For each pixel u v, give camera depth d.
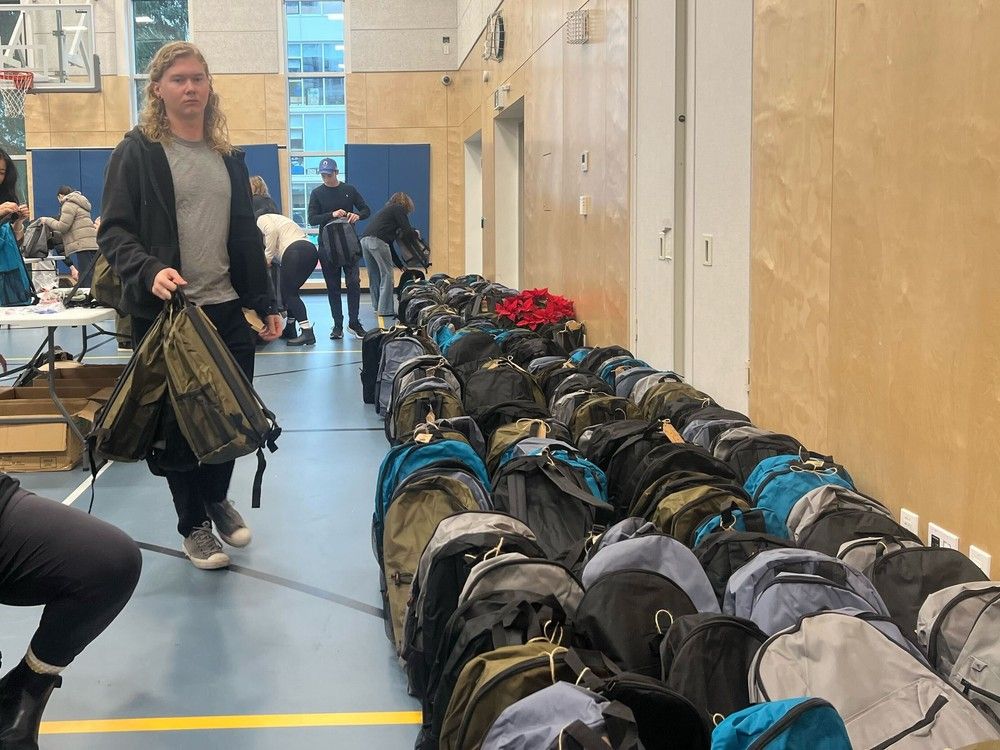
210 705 2.42
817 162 3.07
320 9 13.69
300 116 13.94
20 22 12.90
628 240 5.21
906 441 2.61
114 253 2.83
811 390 3.17
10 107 12.83
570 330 6.16
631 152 5.12
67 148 13.27
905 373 2.60
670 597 1.97
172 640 2.79
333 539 3.66
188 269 2.99
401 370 4.44
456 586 2.23
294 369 7.37
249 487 4.36
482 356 5.18
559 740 1.47
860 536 2.26
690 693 1.71
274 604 3.05
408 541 2.59
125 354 8.29
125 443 2.77
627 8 5.09
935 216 2.43
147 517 3.90
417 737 2.20
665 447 2.86
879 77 2.67
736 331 3.83
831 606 1.89
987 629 1.79
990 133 2.20
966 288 2.31
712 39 3.99
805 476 2.61
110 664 2.63
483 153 11.09
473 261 13.48
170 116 2.95
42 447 4.53
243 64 13.56
